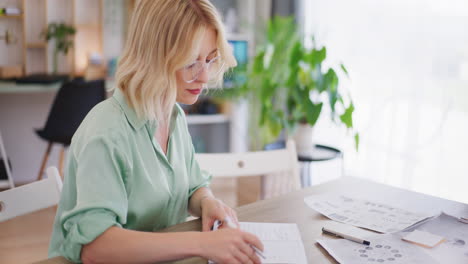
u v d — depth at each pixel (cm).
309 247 97
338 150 239
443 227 108
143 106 97
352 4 294
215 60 107
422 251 94
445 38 243
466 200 241
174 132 116
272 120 242
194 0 96
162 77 95
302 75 225
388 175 279
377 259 90
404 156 269
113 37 383
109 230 85
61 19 367
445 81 246
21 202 114
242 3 399
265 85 242
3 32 353
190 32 94
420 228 107
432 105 253
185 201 118
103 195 88
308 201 125
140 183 101
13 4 353
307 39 319
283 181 252
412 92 262
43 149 364
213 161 150
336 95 219
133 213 101
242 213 117
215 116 385
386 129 278
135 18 98
